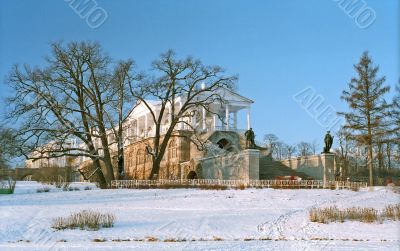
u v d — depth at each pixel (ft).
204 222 98.73
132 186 176.35
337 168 239.50
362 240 82.48
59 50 179.11
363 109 185.47
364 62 187.01
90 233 87.04
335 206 111.75
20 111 176.35
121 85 187.73
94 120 181.98
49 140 178.50
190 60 200.03
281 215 107.65
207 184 172.55
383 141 182.91
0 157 178.29
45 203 130.21
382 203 126.93
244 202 127.75
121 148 192.54
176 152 258.57
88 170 264.31
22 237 82.94
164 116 305.12
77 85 183.01
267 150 239.09
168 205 124.06
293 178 182.50
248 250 71.82
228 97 272.31
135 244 76.69
